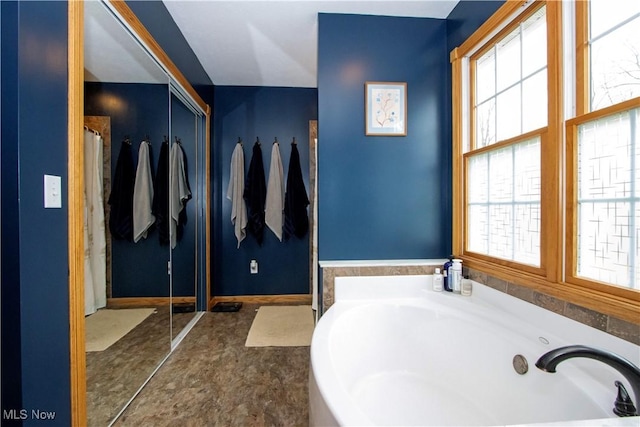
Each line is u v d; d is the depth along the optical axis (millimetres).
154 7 1622
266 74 2740
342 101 1791
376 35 1807
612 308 875
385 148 1814
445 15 1820
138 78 1729
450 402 1329
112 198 1594
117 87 1591
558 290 1060
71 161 964
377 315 1590
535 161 1219
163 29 1732
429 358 1492
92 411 1376
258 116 3016
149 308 1834
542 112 1197
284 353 1947
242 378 1660
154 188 1908
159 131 1933
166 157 2012
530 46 1263
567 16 1064
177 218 2277
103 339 1483
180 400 1470
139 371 1702
